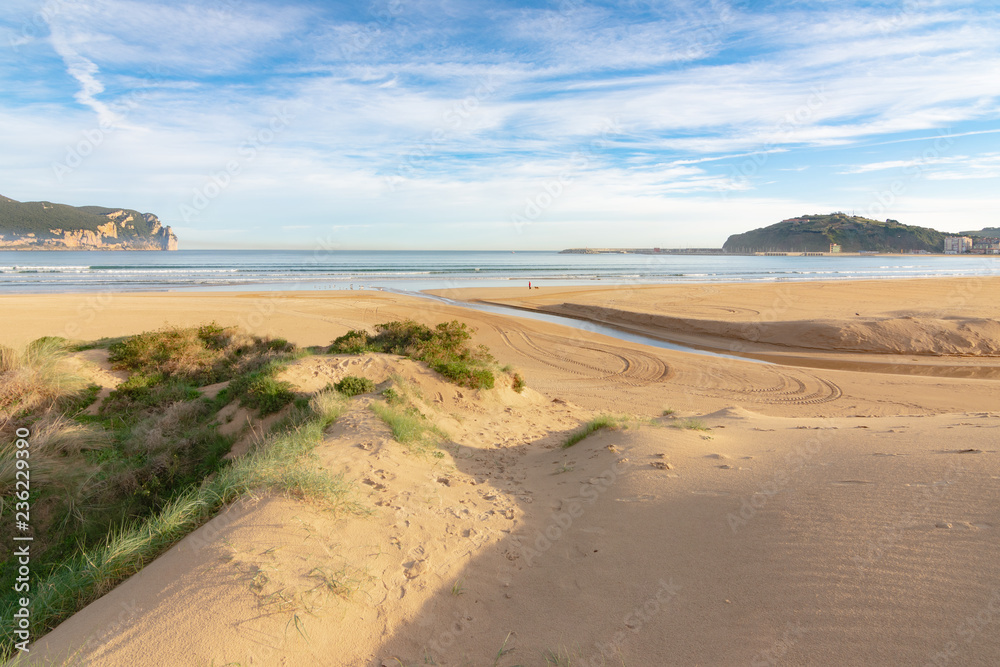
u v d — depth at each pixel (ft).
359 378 34.63
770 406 48.52
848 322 85.05
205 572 11.79
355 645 10.38
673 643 10.41
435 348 48.32
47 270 223.10
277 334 75.77
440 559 14.08
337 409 28.12
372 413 27.68
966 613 9.47
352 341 49.57
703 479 18.83
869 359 73.51
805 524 13.93
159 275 209.87
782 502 15.56
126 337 51.85
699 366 66.39
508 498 19.63
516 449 29.94
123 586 12.48
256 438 27.63
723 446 23.88
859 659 8.98
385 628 11.02
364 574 12.57
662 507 16.87
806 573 11.72
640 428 27.94
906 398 51.60
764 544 13.38
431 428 29.01
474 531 16.07
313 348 51.60
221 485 17.40
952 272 286.46
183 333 47.57
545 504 19.10
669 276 249.55
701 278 234.99
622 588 12.71
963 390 54.85
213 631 10.02
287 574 11.91
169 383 38.75
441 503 17.99
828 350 79.51
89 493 20.70
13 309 90.58
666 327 100.78
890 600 10.23
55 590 12.93
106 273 213.66
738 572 12.42
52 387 31.24
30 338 67.21
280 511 14.69
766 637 10.02
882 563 11.47
